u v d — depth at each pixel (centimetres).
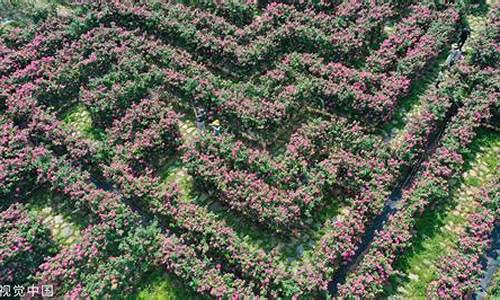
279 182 1545
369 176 1530
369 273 1291
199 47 2059
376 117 1742
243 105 1748
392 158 1580
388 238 1353
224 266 1376
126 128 1734
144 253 1380
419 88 1952
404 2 2300
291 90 1786
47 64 2036
